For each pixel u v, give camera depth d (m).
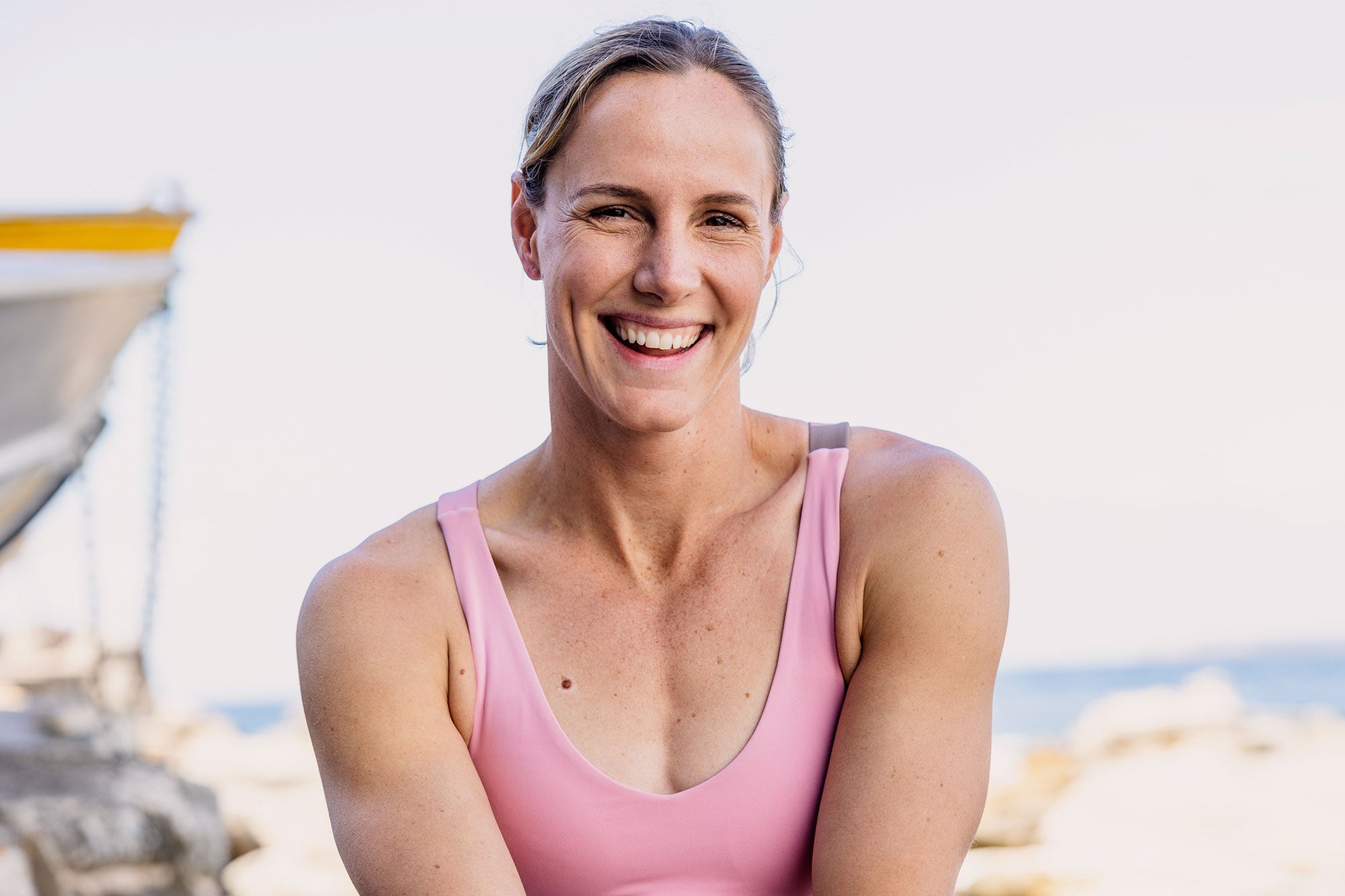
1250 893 9.04
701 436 2.02
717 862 1.95
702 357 1.97
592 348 1.96
